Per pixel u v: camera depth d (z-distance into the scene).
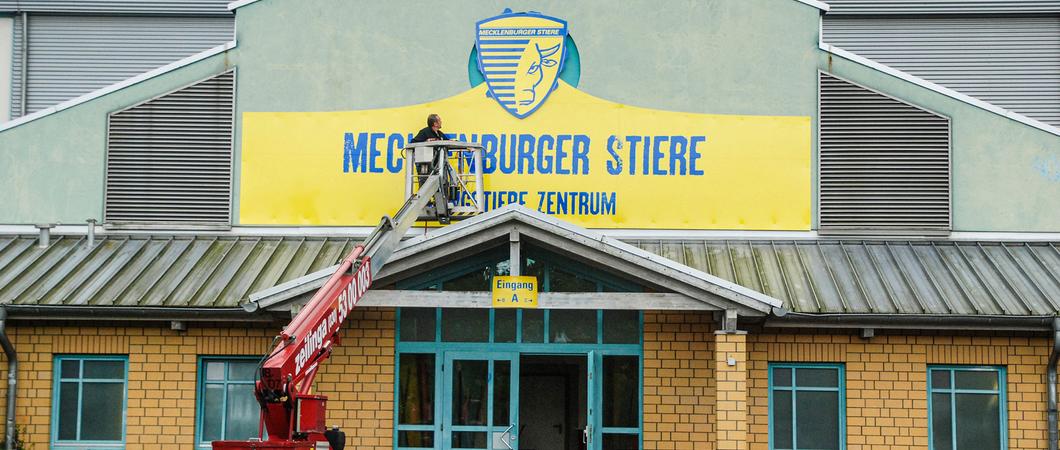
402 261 20.20
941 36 31.14
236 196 23.56
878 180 23.19
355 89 23.61
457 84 23.55
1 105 31.33
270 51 23.78
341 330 21.72
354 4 23.77
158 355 21.70
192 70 23.88
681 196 23.22
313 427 16.28
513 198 23.27
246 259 22.36
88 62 31.62
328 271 19.55
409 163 21.97
